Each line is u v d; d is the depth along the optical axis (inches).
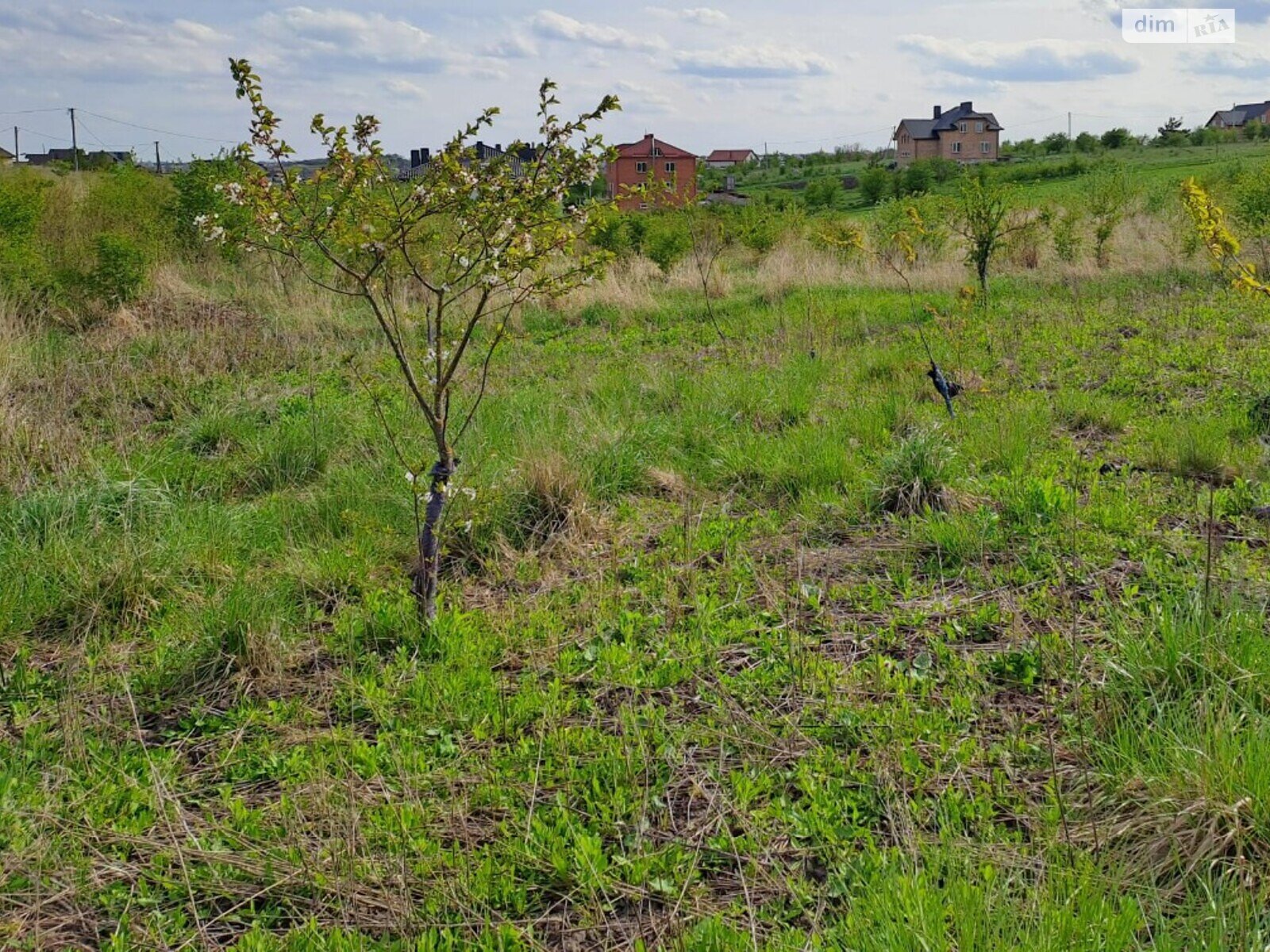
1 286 436.1
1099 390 315.0
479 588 190.9
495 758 133.3
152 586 182.5
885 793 119.3
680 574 187.5
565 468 225.3
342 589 185.8
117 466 246.7
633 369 362.6
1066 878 100.4
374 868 112.0
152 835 120.6
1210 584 164.6
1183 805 107.5
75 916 107.2
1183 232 628.1
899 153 3838.6
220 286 555.8
